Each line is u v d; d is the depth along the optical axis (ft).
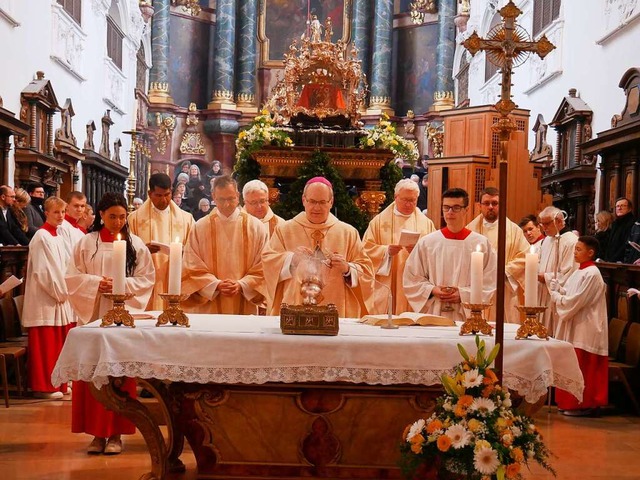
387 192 37.91
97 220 19.47
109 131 71.15
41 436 21.39
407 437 13.88
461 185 45.27
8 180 42.83
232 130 86.79
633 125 34.83
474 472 13.19
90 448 19.52
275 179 37.14
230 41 87.76
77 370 14.67
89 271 19.26
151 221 25.11
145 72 85.61
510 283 25.16
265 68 88.89
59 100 55.01
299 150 36.32
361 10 87.35
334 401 16.02
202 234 21.70
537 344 14.75
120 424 19.40
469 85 77.77
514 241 26.03
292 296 19.80
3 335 29.19
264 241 22.09
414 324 16.62
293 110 41.14
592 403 26.17
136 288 19.15
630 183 37.73
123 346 14.66
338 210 34.86
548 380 14.32
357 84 42.29
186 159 86.69
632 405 27.78
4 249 28.37
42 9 50.52
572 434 23.58
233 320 17.04
